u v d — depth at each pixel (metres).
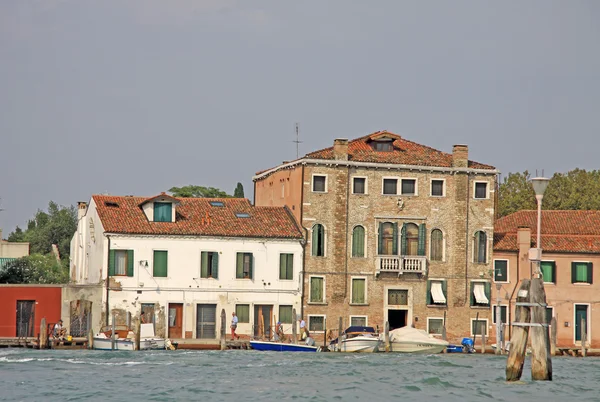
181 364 124.25
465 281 173.62
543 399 90.69
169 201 165.12
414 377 111.31
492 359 141.75
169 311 162.12
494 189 176.12
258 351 148.62
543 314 95.19
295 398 94.25
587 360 150.38
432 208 173.75
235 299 164.62
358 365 126.12
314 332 168.00
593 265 173.88
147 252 161.38
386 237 172.38
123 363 124.81
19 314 158.38
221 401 92.31
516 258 175.00
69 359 129.50
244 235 165.38
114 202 167.50
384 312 170.75
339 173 170.50
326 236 169.62
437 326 172.88
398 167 172.12
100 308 158.75
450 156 177.38
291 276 167.62
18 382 104.44
